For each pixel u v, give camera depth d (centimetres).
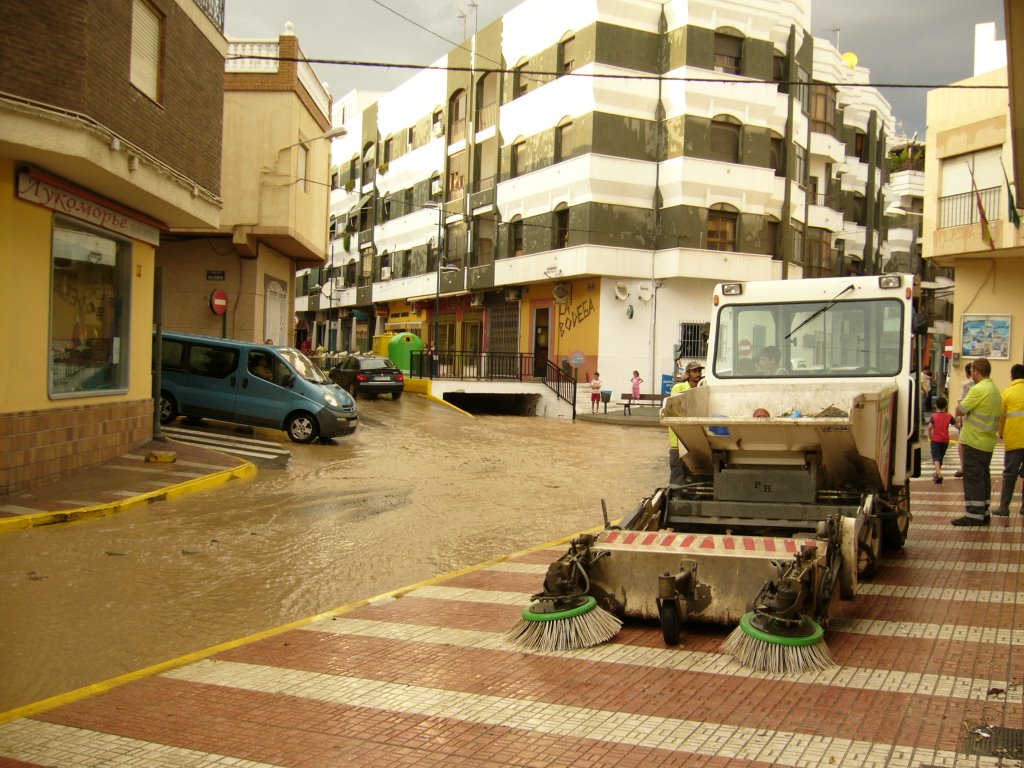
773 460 692
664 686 498
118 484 1196
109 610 689
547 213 3431
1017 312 2241
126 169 1173
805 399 709
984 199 2180
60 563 825
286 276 2633
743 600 580
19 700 509
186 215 1430
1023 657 541
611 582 614
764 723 441
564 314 3459
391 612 668
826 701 471
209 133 1502
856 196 4453
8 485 1084
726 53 3269
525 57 3619
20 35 1005
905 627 608
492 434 2266
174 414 1853
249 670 536
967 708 457
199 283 2317
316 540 962
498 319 3928
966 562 818
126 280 1402
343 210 5650
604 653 560
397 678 518
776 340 826
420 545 954
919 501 1234
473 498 1283
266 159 2211
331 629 623
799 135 3594
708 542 608
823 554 582
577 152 3250
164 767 402
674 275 3186
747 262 3303
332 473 1472
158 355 1545
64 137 1035
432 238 4394
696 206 3212
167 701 485
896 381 783
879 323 796
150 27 1272
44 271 1147
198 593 745
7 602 700
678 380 1466
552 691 493
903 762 393
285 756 412
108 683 515
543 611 587
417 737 432
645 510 696
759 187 3303
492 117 3884
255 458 1555
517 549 945
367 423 2288
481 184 3972
